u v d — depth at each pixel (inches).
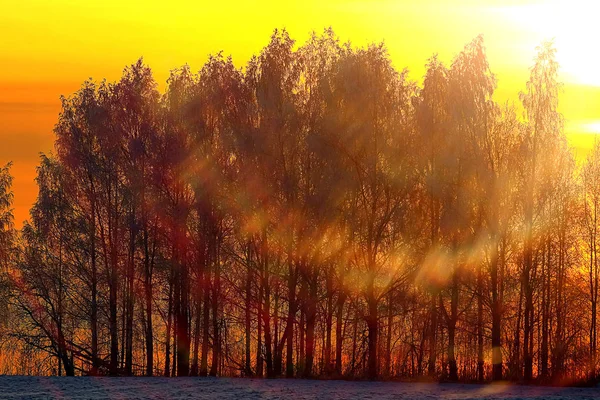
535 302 2235.5
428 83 2037.4
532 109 2065.7
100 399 1282.0
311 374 2069.4
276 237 2057.1
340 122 1977.1
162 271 2258.9
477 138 2026.3
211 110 2150.6
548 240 2108.8
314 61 2118.6
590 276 2289.6
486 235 2022.6
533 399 1494.8
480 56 2055.9
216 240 2156.7
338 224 2021.4
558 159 2068.2
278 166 2036.2
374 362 2037.4
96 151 2308.1
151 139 2197.3
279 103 2054.6
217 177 2070.6
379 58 2023.9
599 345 2289.6
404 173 1978.3
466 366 2277.3
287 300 2129.7
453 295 2079.2
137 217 2253.9
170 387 1558.8
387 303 2111.2
